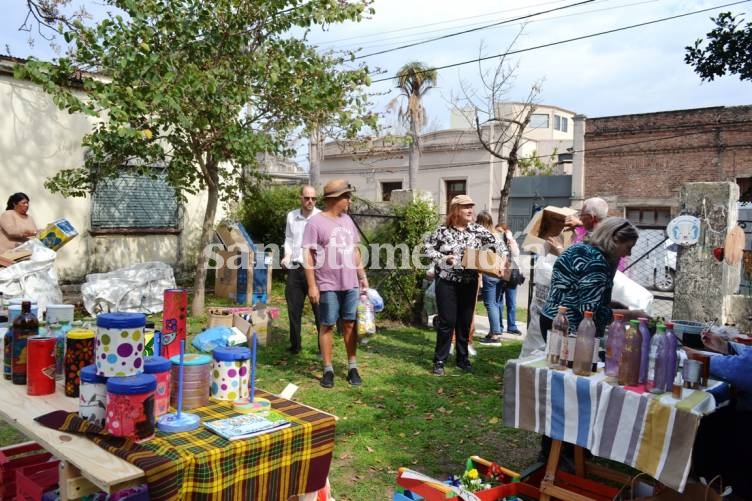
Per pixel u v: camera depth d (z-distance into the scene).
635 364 2.87
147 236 10.62
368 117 8.30
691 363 2.91
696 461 3.27
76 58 6.98
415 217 8.48
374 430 4.41
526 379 3.18
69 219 9.55
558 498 3.11
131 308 8.38
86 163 8.12
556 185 25.02
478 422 4.70
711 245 6.41
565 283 3.66
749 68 5.25
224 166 10.80
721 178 21.25
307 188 6.46
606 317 3.75
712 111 21.20
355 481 3.61
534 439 4.38
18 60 8.73
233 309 6.58
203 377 2.48
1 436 3.95
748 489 3.14
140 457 1.93
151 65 6.62
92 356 2.53
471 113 23.28
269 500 2.27
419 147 25.00
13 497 2.79
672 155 22.20
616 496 3.00
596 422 2.89
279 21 7.56
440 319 5.98
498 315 7.74
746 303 6.45
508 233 8.11
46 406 2.38
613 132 23.36
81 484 2.01
